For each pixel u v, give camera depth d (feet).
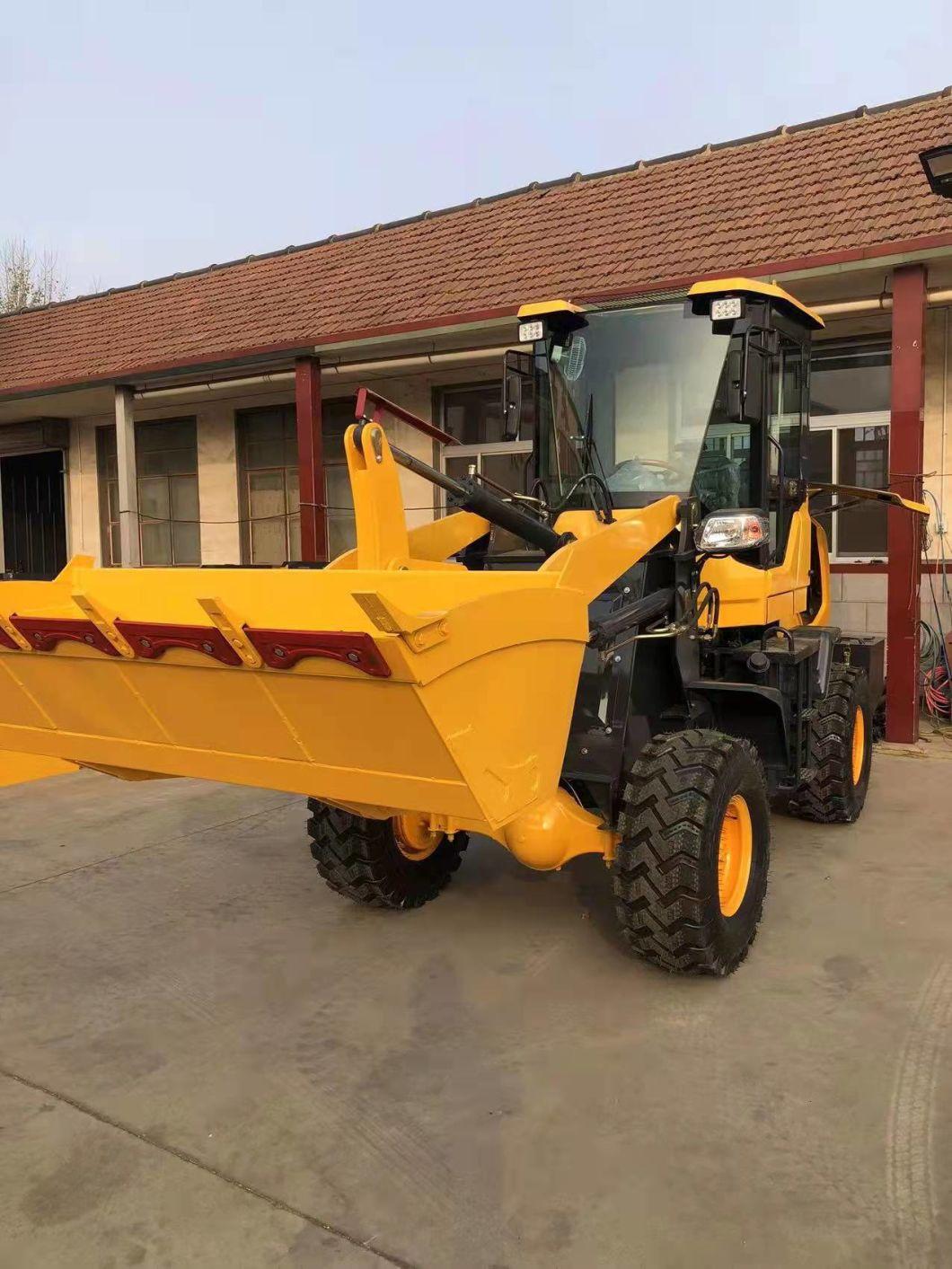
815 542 20.89
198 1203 8.29
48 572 49.93
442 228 37.47
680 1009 11.40
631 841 11.47
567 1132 9.13
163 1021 11.41
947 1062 10.16
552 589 9.78
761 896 12.74
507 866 16.61
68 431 47.88
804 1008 11.36
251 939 13.69
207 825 19.16
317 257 40.37
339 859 13.92
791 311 15.49
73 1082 10.15
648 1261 7.49
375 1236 7.84
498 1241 7.74
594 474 14.90
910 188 25.99
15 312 49.78
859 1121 9.18
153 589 11.35
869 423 29.81
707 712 13.89
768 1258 7.48
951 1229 7.74
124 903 15.12
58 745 11.87
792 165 30.01
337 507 41.04
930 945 13.04
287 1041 10.90
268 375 35.91
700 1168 8.55
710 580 14.11
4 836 18.54
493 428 36.65
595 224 32.63
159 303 43.47
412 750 9.03
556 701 10.12
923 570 28.50
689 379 14.64
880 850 16.92
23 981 12.51
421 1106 9.61
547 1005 11.59
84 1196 8.39
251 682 9.39
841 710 17.70
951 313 27.68
